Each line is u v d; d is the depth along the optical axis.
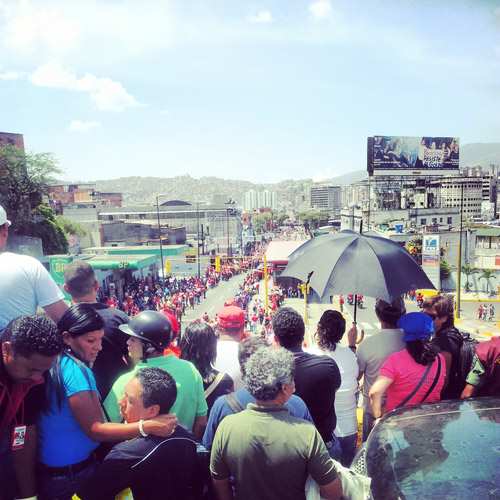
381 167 85.88
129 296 43.78
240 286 58.34
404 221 76.62
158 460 2.62
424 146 86.81
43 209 50.91
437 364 3.75
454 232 59.00
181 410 3.31
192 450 2.79
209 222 127.19
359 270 4.43
